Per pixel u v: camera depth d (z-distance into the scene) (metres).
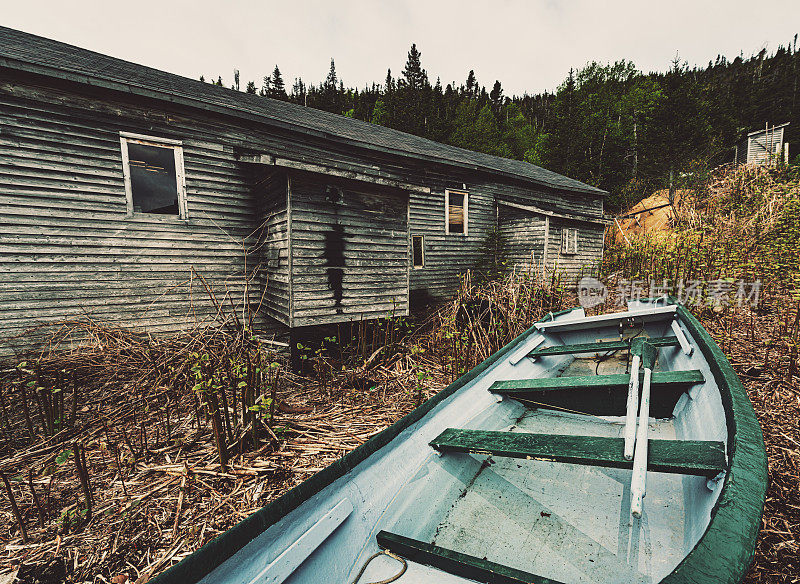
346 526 1.39
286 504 1.21
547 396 2.64
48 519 2.49
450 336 5.37
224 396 3.36
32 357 4.95
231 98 7.70
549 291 7.36
